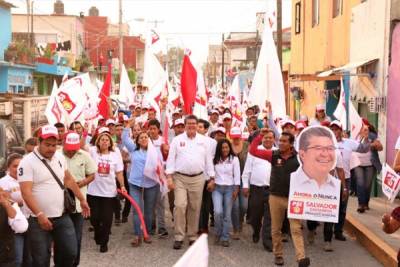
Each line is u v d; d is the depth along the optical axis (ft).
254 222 32.07
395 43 43.80
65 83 39.37
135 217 31.63
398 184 23.97
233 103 60.39
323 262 28.71
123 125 42.63
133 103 69.05
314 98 76.64
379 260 28.96
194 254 7.11
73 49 173.88
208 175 31.50
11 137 35.70
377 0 48.26
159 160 32.30
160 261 28.48
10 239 17.48
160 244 31.99
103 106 52.80
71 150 26.08
